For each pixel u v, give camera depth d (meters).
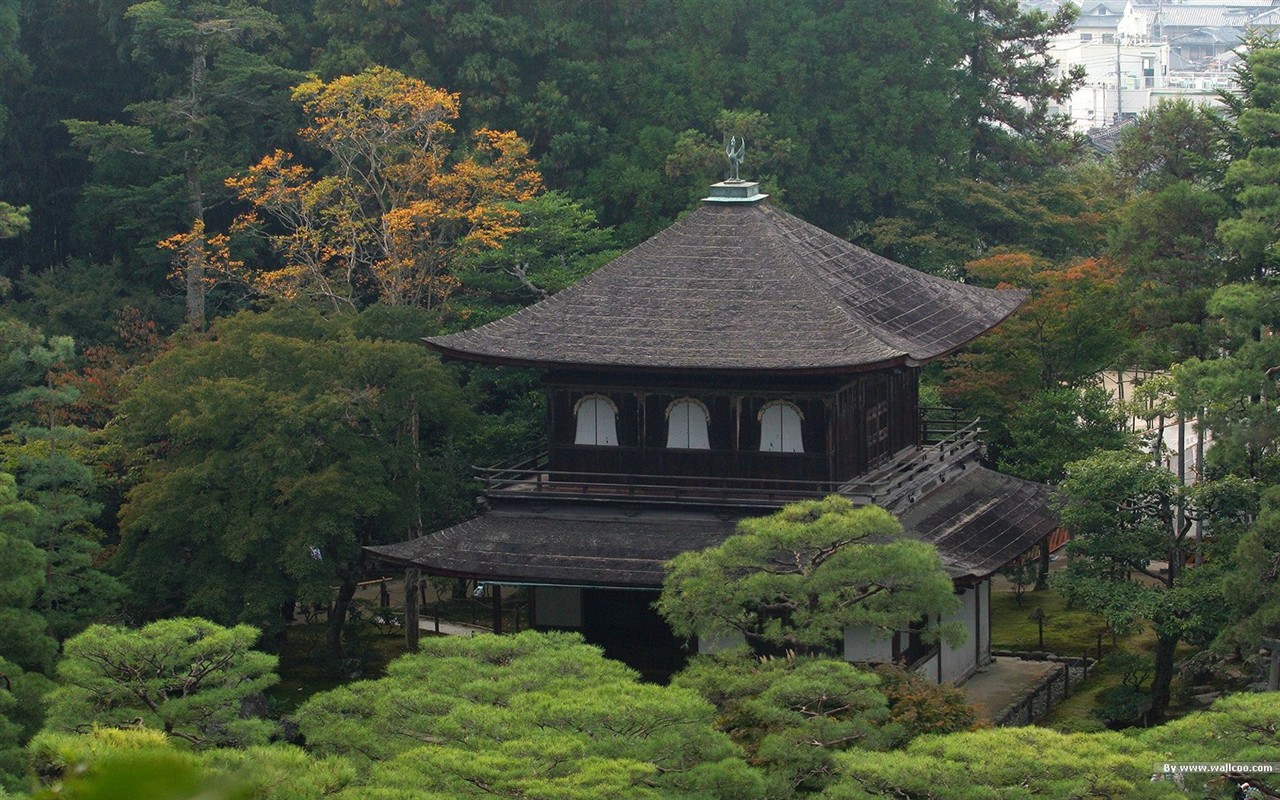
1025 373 74.12
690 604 43.09
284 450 57.44
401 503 60.50
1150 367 77.12
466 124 92.00
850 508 43.09
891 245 94.25
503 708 33.97
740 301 56.03
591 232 80.69
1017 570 67.75
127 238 91.50
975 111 103.88
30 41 96.25
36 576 49.31
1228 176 63.03
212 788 6.59
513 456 63.22
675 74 96.25
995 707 52.62
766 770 36.75
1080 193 100.38
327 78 91.44
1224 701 34.12
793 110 95.75
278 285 77.12
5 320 73.00
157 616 60.22
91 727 33.16
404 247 76.44
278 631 59.19
